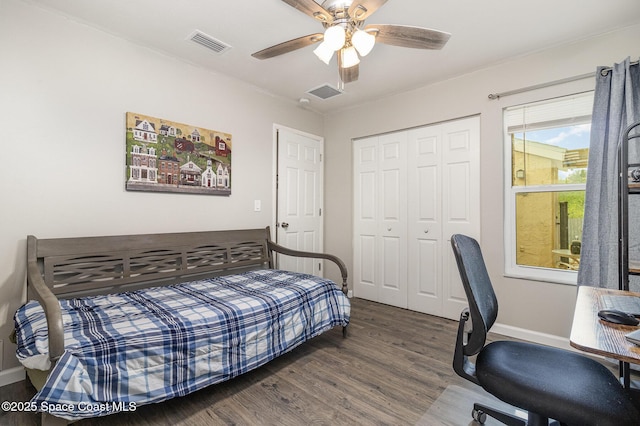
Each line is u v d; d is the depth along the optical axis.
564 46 2.39
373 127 3.63
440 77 3.00
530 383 1.05
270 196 3.41
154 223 2.51
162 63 2.55
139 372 1.46
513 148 2.70
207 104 2.85
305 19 2.11
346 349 2.38
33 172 1.95
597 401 0.95
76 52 2.12
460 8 1.96
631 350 0.78
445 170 3.12
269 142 3.41
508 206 2.71
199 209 2.80
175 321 1.64
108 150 2.26
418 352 2.33
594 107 2.19
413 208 3.35
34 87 1.95
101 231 2.23
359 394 1.78
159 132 2.52
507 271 2.71
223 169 2.96
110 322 1.59
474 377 1.24
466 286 1.20
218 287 2.34
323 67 2.81
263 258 3.19
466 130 2.98
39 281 1.63
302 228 3.78
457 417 1.58
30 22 1.93
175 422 1.54
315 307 2.37
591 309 1.14
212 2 1.93
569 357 1.25
